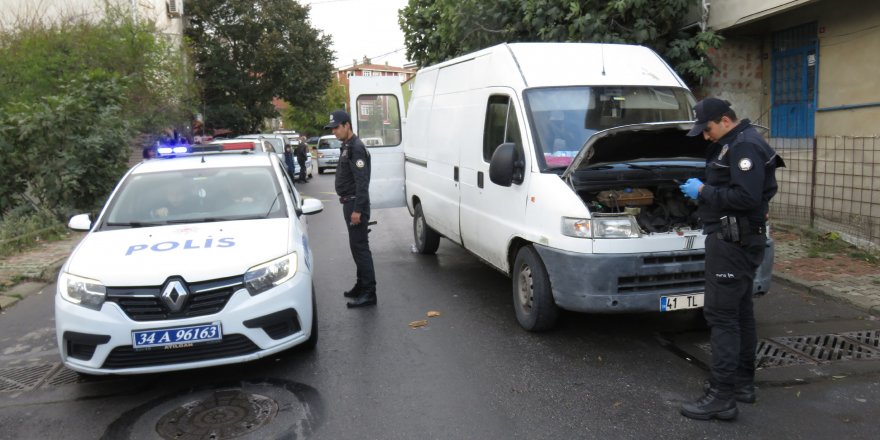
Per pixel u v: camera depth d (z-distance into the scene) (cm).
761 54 1063
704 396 386
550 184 501
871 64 849
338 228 1169
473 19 1047
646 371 454
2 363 506
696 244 477
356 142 612
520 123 549
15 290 733
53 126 1101
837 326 538
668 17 941
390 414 396
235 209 541
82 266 437
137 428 388
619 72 600
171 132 1942
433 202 780
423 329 558
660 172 525
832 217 829
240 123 3272
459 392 425
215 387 444
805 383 426
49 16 1619
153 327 411
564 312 590
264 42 3155
